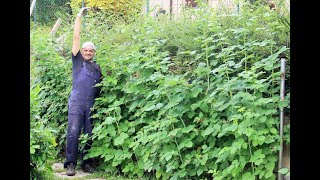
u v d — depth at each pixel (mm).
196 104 5375
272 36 5531
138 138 5754
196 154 5219
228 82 5062
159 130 5562
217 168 5180
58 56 7652
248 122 4816
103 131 6152
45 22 14023
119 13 9266
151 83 6051
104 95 6496
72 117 6270
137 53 6199
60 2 14789
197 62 5906
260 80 4918
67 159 6203
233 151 4746
